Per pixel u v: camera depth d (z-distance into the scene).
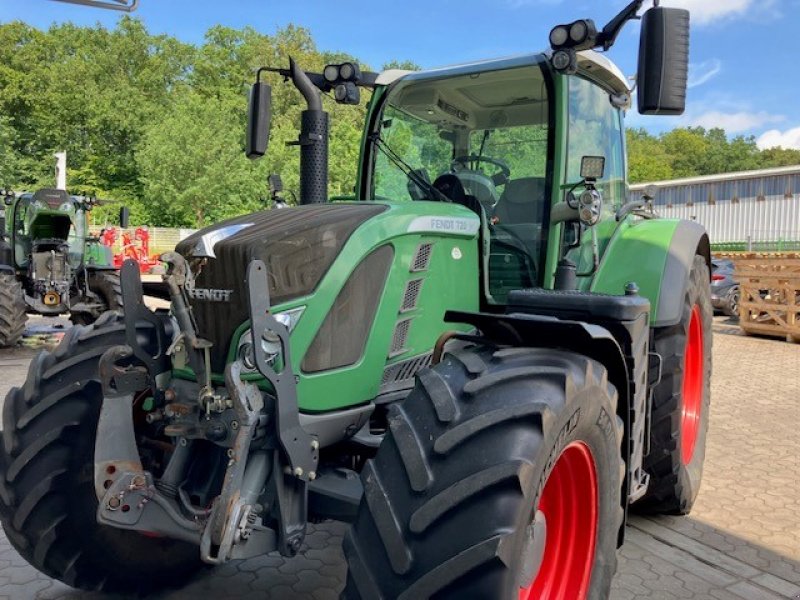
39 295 9.62
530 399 1.95
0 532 3.67
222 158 40.25
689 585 3.19
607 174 3.87
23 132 51.09
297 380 2.35
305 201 3.62
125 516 2.41
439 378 2.11
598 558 2.39
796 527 3.85
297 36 64.56
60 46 56.84
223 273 2.31
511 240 3.37
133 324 2.51
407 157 3.73
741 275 11.71
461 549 1.76
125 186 49.56
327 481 2.42
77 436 2.66
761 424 5.99
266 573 3.19
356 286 2.49
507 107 3.53
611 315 2.50
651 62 2.60
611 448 2.37
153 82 56.66
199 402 2.30
